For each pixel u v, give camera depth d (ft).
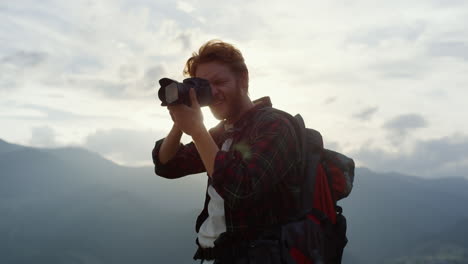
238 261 4.78
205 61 5.47
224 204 4.95
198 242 5.59
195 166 6.61
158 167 6.57
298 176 5.05
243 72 5.55
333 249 5.15
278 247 4.71
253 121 5.24
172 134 6.28
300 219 4.90
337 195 5.38
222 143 5.79
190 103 4.77
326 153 5.49
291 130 4.99
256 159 4.66
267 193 4.87
